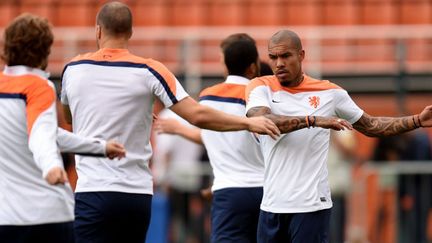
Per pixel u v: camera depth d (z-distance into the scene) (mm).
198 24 55625
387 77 49625
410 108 49500
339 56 52312
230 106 26375
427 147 39781
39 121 18922
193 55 48500
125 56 22516
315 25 55406
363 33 50562
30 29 19547
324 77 49969
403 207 38938
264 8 55656
